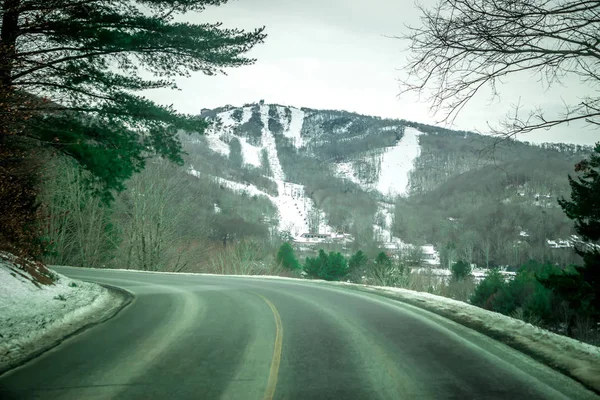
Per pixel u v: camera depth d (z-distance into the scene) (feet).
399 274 164.96
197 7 44.29
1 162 36.22
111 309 40.63
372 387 18.48
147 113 43.91
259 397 17.52
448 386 18.38
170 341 27.35
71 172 123.75
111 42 40.11
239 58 44.78
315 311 39.34
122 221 172.76
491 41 19.17
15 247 40.68
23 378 20.10
